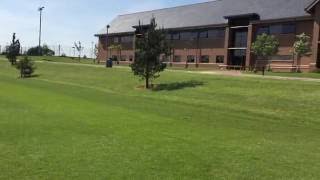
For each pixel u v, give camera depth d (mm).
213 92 29734
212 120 19219
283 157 11797
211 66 68375
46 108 21766
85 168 10172
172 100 28000
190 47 72562
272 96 26422
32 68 52844
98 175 9625
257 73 46531
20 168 10062
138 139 13828
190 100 27516
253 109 23391
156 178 9484
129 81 39688
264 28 59906
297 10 56469
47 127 15812
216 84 32969
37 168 10086
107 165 10469
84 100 26797
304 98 25047
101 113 20359
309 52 51969
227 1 71125
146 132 15227
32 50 112438
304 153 12438
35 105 23016
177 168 10328
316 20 50812
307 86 28969
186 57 73312
